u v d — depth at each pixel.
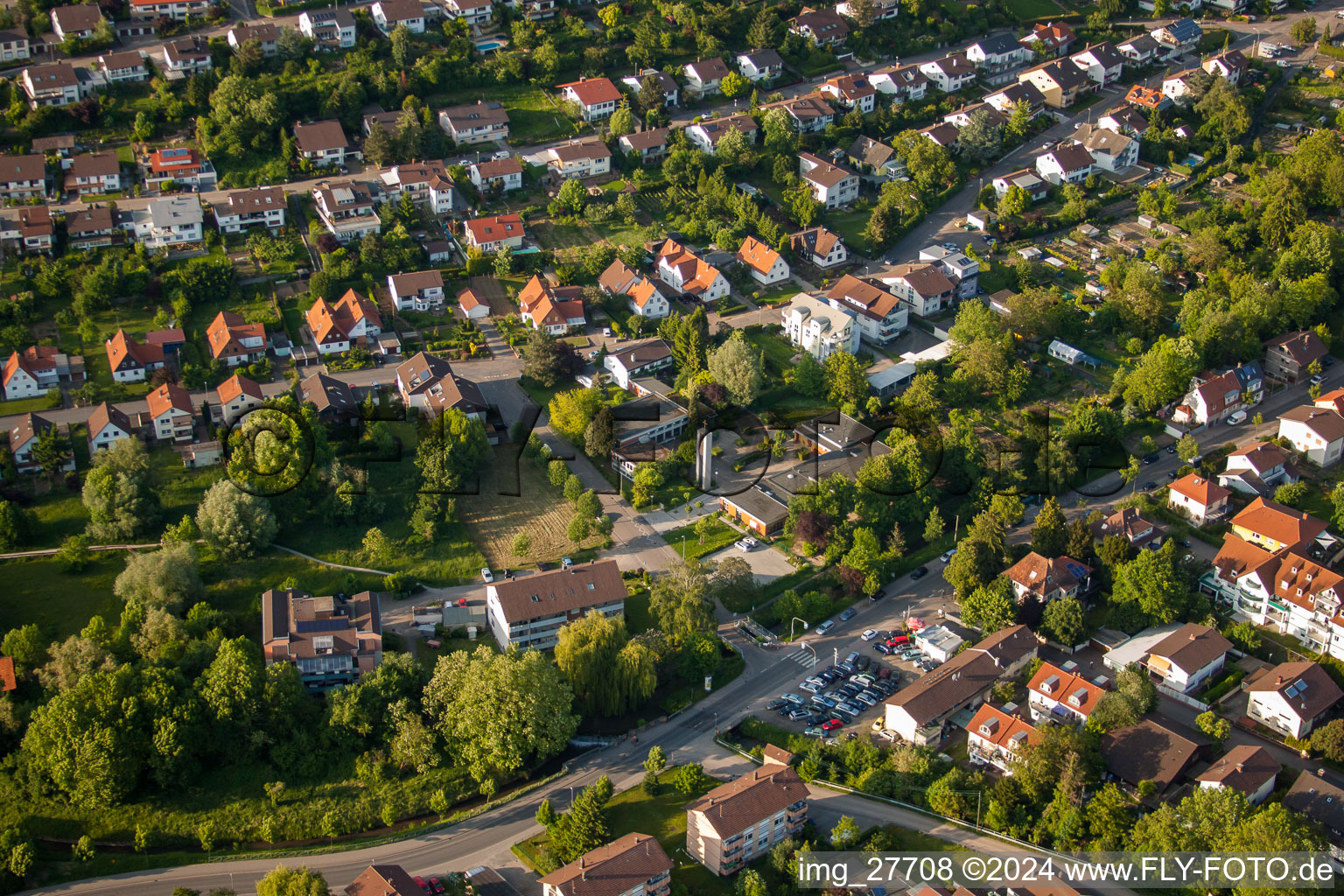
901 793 173.38
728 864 160.75
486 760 176.25
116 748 169.50
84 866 163.25
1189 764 174.62
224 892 156.25
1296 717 181.25
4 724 176.12
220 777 175.62
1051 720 184.38
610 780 178.00
